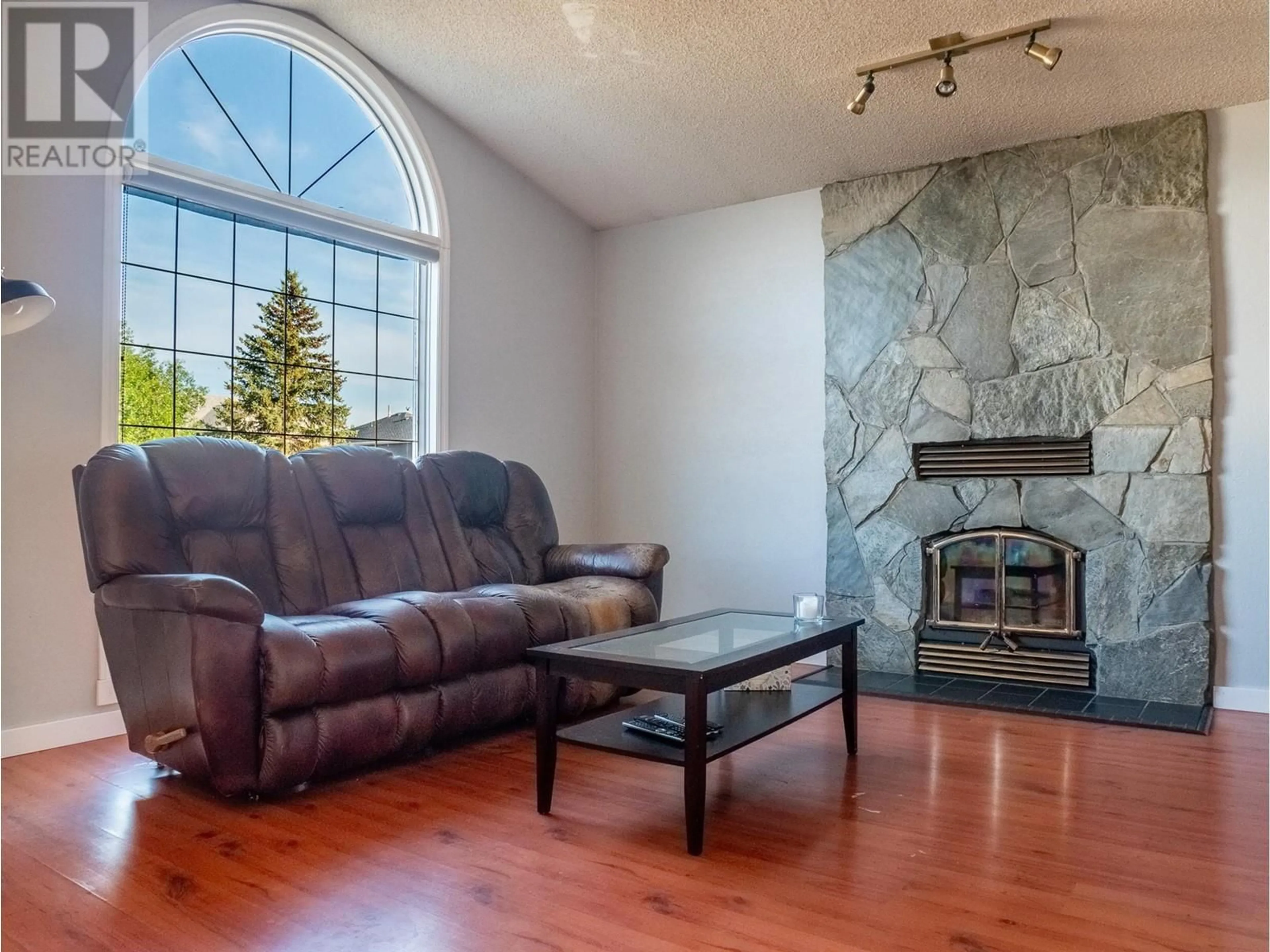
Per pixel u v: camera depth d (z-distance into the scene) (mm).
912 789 2516
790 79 3633
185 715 2336
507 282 4664
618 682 2201
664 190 4730
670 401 5004
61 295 2934
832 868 1960
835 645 2729
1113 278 3688
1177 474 3549
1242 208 3506
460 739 3084
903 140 3963
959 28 3176
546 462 4910
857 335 4293
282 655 2336
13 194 2836
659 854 2045
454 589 3531
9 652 2811
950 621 4059
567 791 2521
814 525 4504
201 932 1666
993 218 3967
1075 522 3754
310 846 2092
